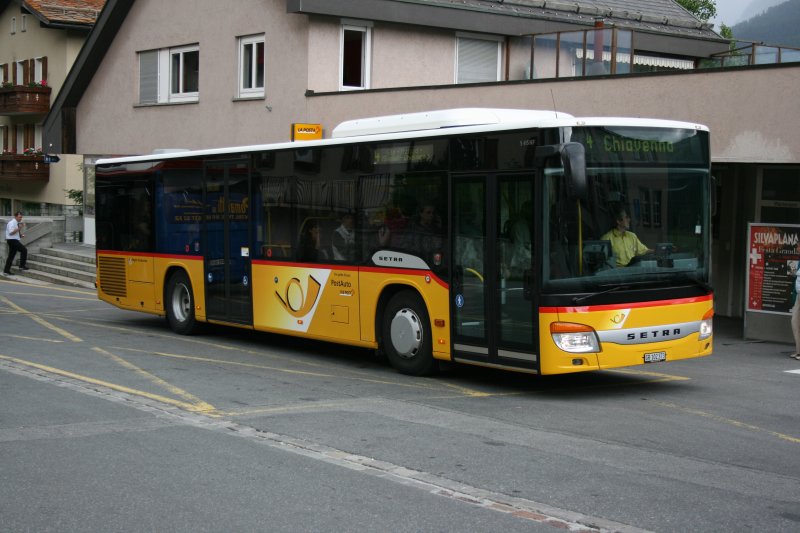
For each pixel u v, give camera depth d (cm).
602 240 1020
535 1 2367
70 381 1137
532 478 715
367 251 1234
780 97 1450
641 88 1600
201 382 1143
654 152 1062
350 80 2241
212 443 820
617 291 1021
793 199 1794
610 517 621
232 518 614
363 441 830
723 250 1917
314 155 1318
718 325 1777
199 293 1564
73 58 4166
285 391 1087
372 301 1230
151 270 1680
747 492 685
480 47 2397
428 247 1147
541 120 1013
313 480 705
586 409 998
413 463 757
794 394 1108
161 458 767
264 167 1411
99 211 1812
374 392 1086
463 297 1105
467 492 677
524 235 1029
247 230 1446
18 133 4734
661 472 738
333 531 591
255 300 1435
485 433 870
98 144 3008
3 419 916
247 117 2386
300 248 1346
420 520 612
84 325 1773
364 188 1238
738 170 1881
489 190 1068
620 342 1021
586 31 1909
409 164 1171
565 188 1002
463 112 1162
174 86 2706
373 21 2230
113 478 708
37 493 669
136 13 2795
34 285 2698
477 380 1180
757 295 1561
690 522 613
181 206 1598
